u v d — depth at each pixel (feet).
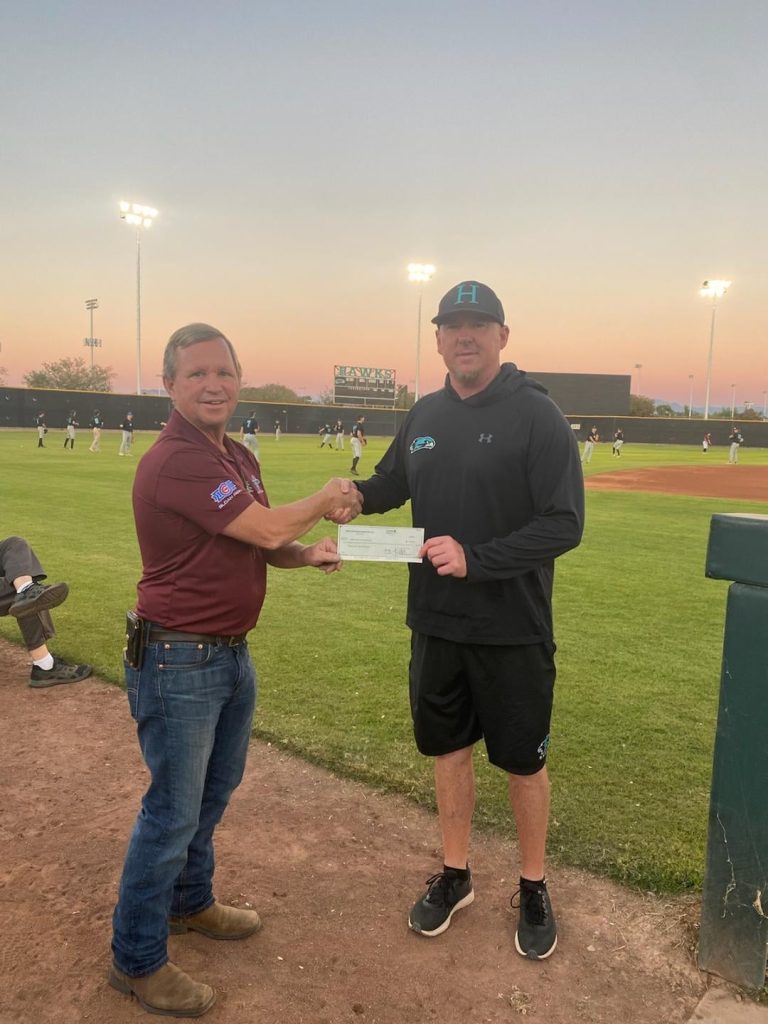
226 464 6.66
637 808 10.37
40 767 11.35
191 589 6.42
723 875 6.98
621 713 13.82
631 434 198.18
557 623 19.89
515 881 8.79
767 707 6.56
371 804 10.37
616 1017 6.70
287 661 16.19
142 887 6.46
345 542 7.36
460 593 7.55
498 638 7.45
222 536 6.46
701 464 107.24
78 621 18.66
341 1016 6.66
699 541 34.40
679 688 15.14
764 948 6.88
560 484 7.20
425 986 7.05
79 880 8.54
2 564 14.47
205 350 6.46
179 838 6.55
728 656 6.72
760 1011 6.79
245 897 8.32
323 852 9.23
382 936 7.75
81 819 9.87
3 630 18.19
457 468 7.57
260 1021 6.58
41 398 144.56
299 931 7.81
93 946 7.48
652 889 8.54
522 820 7.72
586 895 8.45
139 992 6.62
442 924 7.75
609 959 7.43
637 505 50.75
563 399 224.94
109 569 24.64
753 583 6.48
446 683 7.82
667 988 7.05
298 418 183.62
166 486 6.27
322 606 21.07
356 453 70.79
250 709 7.30
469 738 8.02
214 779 7.30
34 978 7.03
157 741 6.52
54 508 38.42
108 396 151.53
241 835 9.57
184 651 6.47
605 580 25.36
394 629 18.75
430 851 9.30
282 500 43.68
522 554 7.04
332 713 13.35
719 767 6.89
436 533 7.83
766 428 192.03
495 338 7.48
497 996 6.93
